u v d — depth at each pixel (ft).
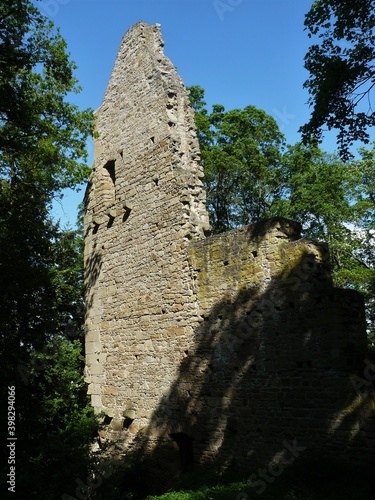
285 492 28.63
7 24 48.52
